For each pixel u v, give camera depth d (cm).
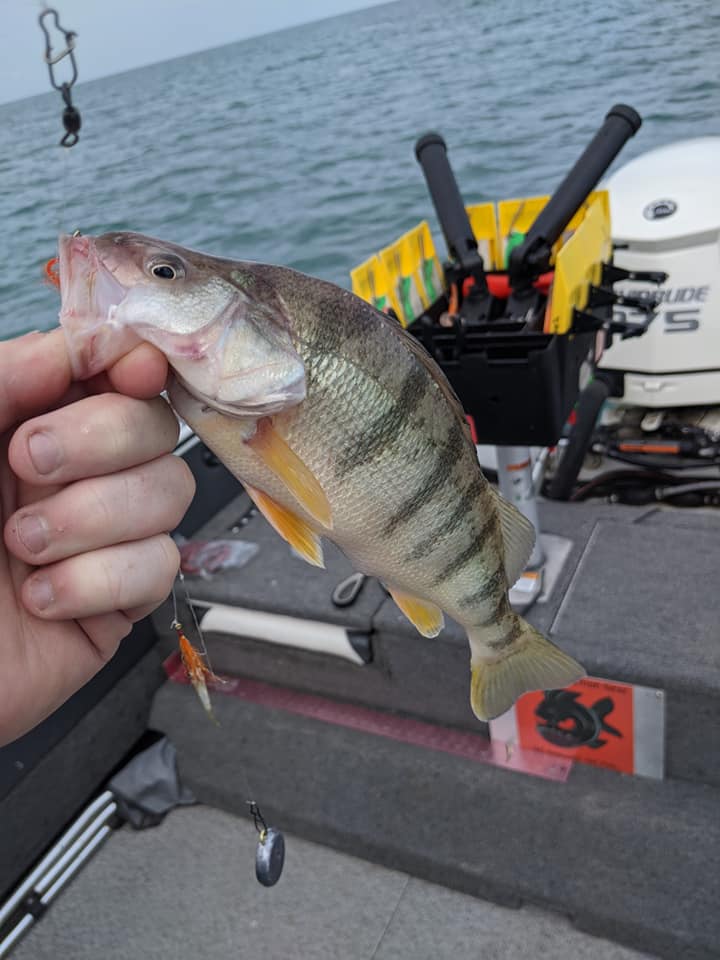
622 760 62
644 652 58
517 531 37
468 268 58
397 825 64
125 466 24
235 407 26
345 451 28
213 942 62
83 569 24
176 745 75
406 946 60
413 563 32
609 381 85
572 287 50
